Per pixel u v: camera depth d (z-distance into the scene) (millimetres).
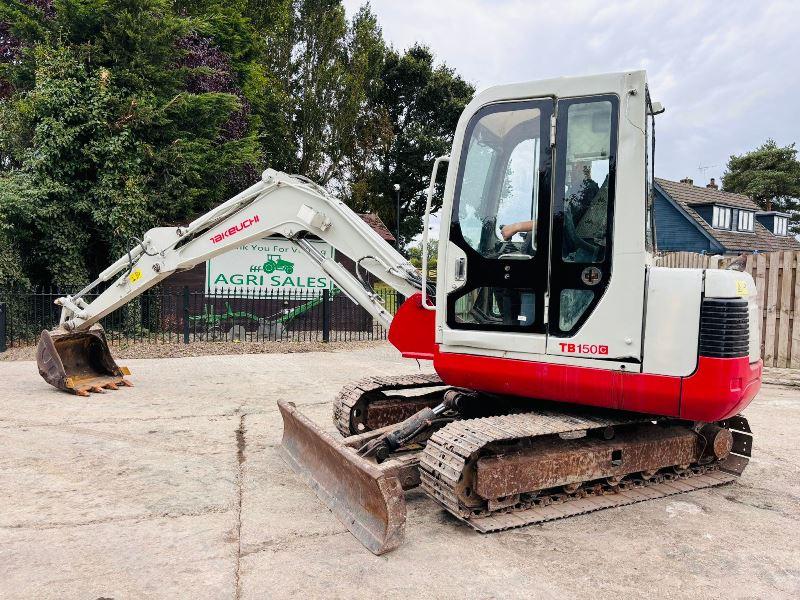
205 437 5734
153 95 13617
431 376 5781
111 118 13039
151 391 7832
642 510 4211
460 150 4266
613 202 3789
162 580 3051
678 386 3660
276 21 27016
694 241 28594
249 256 14602
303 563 3273
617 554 3494
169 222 14320
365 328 15281
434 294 4879
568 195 3922
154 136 13680
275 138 26875
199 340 12945
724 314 3602
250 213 6316
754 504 4371
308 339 13805
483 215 4199
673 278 3713
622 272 3766
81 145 12766
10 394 7395
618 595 3023
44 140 12281
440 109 35219
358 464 3586
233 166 16938
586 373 3852
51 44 13148
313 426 4426
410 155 33281
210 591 2953
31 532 3580
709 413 3656
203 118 14695
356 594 2961
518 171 4109
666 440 4512
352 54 30625
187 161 13969
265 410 6879
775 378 9312
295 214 6004
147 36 13477
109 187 12797
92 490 4293
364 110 31938
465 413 4648
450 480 3549
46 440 5484
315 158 28719
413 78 35031
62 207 12508
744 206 31500
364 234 5539
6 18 13523
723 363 3592
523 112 4102
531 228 4043
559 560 3398
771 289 10062
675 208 29219
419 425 4332
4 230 11656
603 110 3865
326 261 5875
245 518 3863
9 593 2891
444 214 4316
